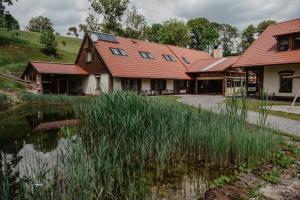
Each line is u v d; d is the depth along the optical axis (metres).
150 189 4.92
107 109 7.49
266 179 5.23
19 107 19.88
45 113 16.73
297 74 20.58
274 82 22.16
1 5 46.16
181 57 36.22
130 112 6.98
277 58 21.38
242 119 6.98
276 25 25.67
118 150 5.73
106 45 29.70
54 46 49.16
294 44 21.27
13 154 7.41
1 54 42.97
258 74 23.77
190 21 70.25
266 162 6.15
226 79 28.94
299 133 8.77
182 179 5.39
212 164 6.11
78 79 31.84
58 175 4.53
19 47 47.22
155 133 6.33
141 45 33.81
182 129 6.57
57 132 10.68
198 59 37.94
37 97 22.30
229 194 4.65
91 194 3.91
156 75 29.81
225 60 32.19
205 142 6.30
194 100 20.94
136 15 48.97
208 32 68.69
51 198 3.83
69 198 3.89
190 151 6.48
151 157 6.23
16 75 35.59
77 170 4.11
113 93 8.09
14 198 4.08
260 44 24.25
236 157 6.05
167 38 57.31
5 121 13.91
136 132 6.26
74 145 4.62
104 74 27.95
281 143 7.31
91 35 29.53
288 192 4.68
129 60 29.62
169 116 6.97
